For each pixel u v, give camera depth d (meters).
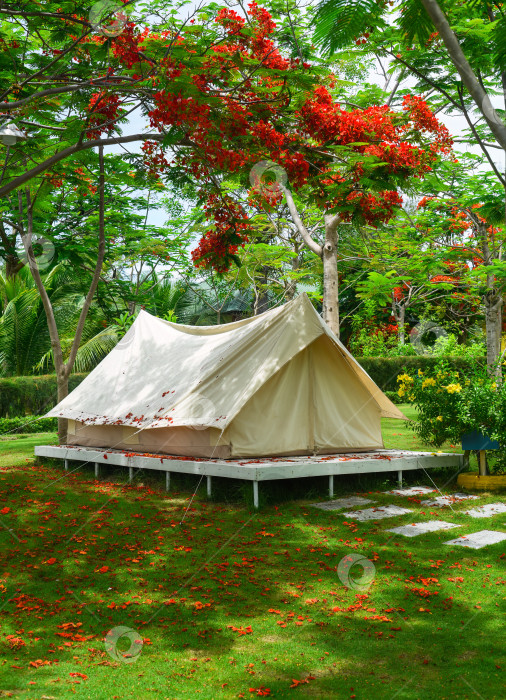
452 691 3.10
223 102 5.37
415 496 7.41
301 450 8.23
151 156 6.24
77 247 10.01
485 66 6.38
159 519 6.63
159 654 3.60
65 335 18.52
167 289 21.59
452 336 19.72
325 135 5.76
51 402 16.88
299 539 5.84
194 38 5.29
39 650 3.65
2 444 13.40
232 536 6.00
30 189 9.09
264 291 18.70
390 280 11.85
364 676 3.30
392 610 4.21
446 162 11.26
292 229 15.54
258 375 7.89
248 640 3.79
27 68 6.62
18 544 5.79
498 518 6.37
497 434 7.40
